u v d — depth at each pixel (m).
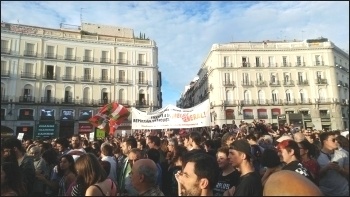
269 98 50.84
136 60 47.59
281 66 51.34
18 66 40.62
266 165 3.78
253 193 3.04
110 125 10.95
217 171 2.70
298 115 24.20
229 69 51.75
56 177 5.41
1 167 3.21
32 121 40.34
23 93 40.62
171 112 11.20
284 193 1.12
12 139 5.05
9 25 40.56
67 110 42.69
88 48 45.41
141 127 11.29
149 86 47.75
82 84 44.41
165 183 5.37
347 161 2.99
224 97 50.91
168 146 7.36
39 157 6.50
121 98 46.06
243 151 3.30
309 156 4.38
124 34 51.00
